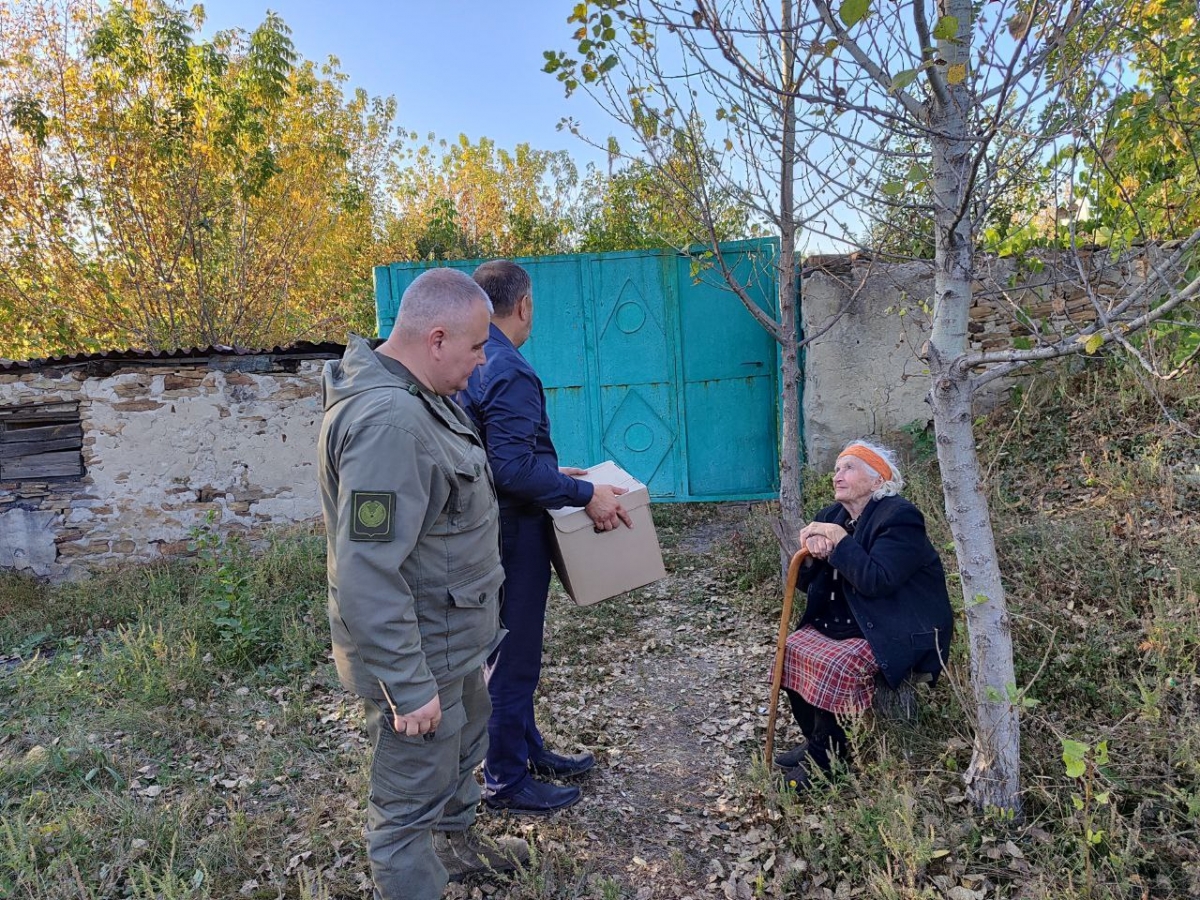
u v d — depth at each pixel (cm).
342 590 175
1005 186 244
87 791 299
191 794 292
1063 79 209
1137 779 243
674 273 678
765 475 695
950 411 237
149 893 224
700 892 237
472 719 238
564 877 244
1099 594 350
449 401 221
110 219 1002
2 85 996
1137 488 429
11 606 518
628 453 701
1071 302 551
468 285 197
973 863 226
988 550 239
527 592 265
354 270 1431
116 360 579
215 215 1056
